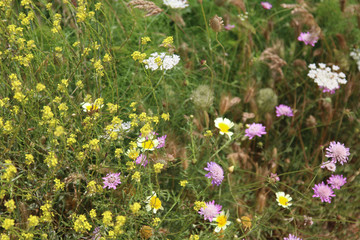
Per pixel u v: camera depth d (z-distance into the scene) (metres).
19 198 1.16
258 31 1.53
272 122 1.40
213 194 1.28
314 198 1.31
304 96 1.42
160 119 1.31
